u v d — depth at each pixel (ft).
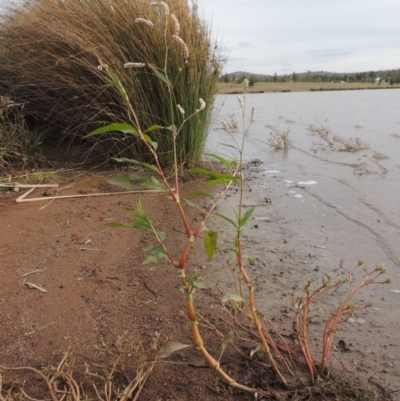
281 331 7.03
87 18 15.85
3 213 12.00
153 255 4.97
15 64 17.26
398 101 50.26
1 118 16.37
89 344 6.64
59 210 12.32
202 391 5.78
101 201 13.21
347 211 12.73
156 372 6.10
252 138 26.09
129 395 5.51
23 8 17.63
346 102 50.34
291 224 11.80
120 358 6.12
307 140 24.72
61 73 16.19
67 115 17.01
